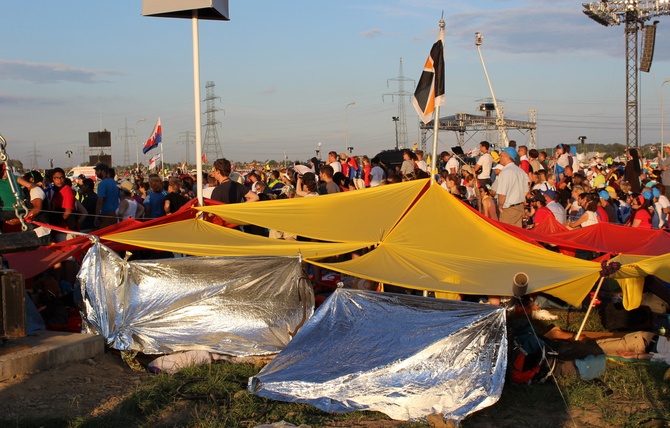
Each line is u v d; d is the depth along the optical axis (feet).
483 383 19.13
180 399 20.13
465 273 24.82
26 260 28.66
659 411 20.06
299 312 25.12
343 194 33.73
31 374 21.66
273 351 24.34
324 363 20.45
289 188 53.62
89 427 17.95
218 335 24.73
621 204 47.98
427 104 32.60
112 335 24.98
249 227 38.78
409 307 20.97
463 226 29.81
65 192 37.01
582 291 24.08
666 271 23.63
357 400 19.57
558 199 46.24
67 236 37.09
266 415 19.07
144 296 25.35
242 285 25.18
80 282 26.23
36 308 26.63
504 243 28.71
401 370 19.69
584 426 19.15
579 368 22.62
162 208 41.73
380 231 29.14
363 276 23.89
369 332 20.85
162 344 24.61
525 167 55.72
